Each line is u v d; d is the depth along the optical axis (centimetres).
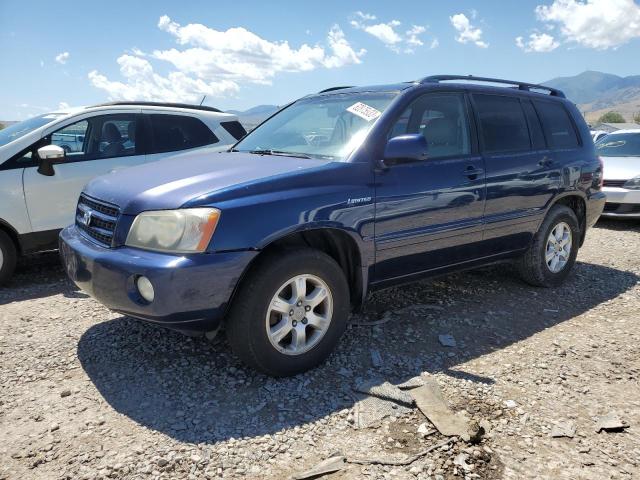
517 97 503
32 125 595
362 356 373
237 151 448
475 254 454
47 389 326
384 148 379
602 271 613
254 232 311
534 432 288
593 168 564
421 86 419
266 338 322
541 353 387
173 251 301
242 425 289
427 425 291
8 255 541
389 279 394
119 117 621
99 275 322
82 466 254
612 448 276
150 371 348
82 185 579
